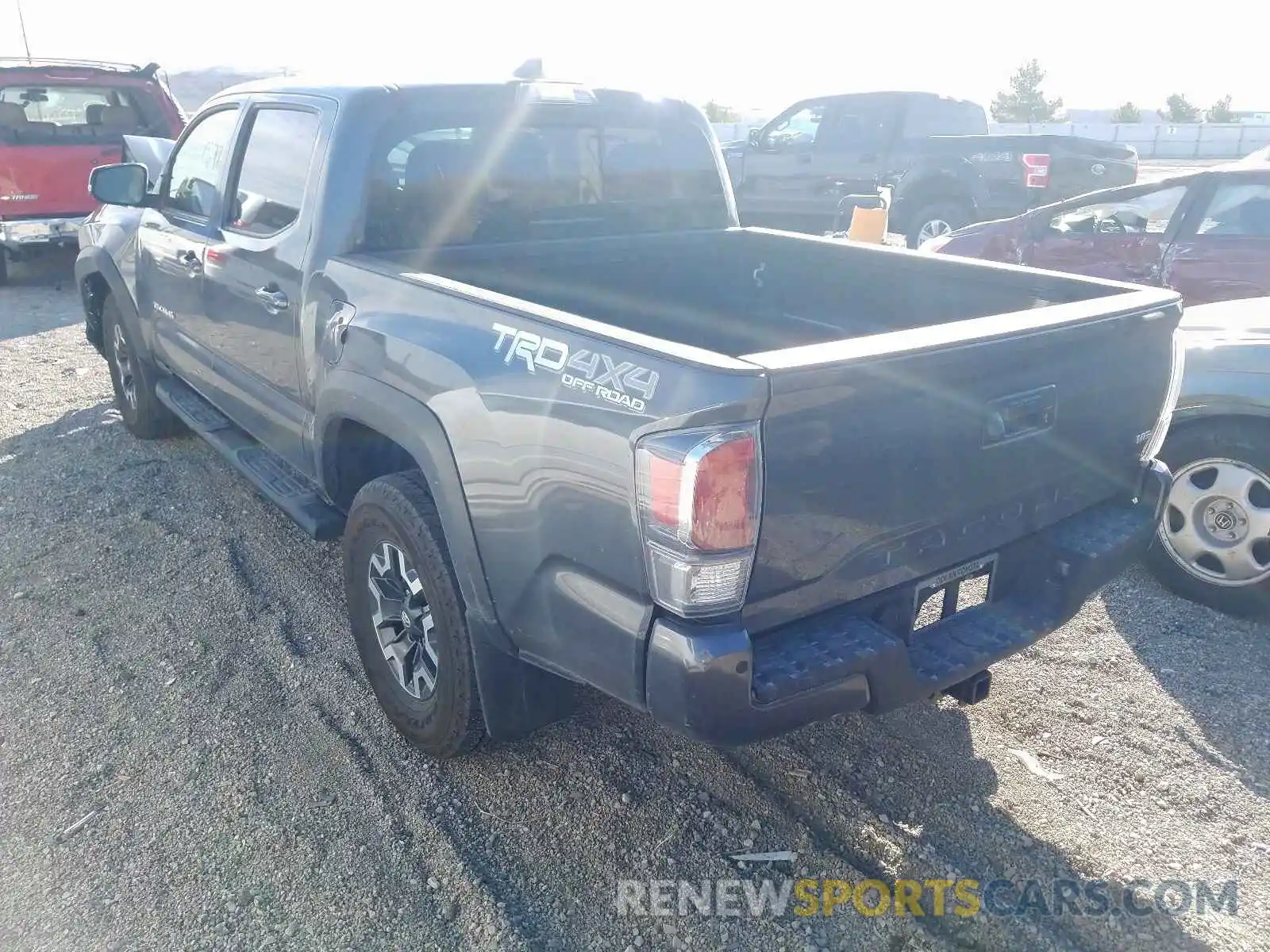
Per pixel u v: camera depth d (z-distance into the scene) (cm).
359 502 322
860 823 298
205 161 464
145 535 484
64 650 388
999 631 281
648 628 229
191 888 275
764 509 219
